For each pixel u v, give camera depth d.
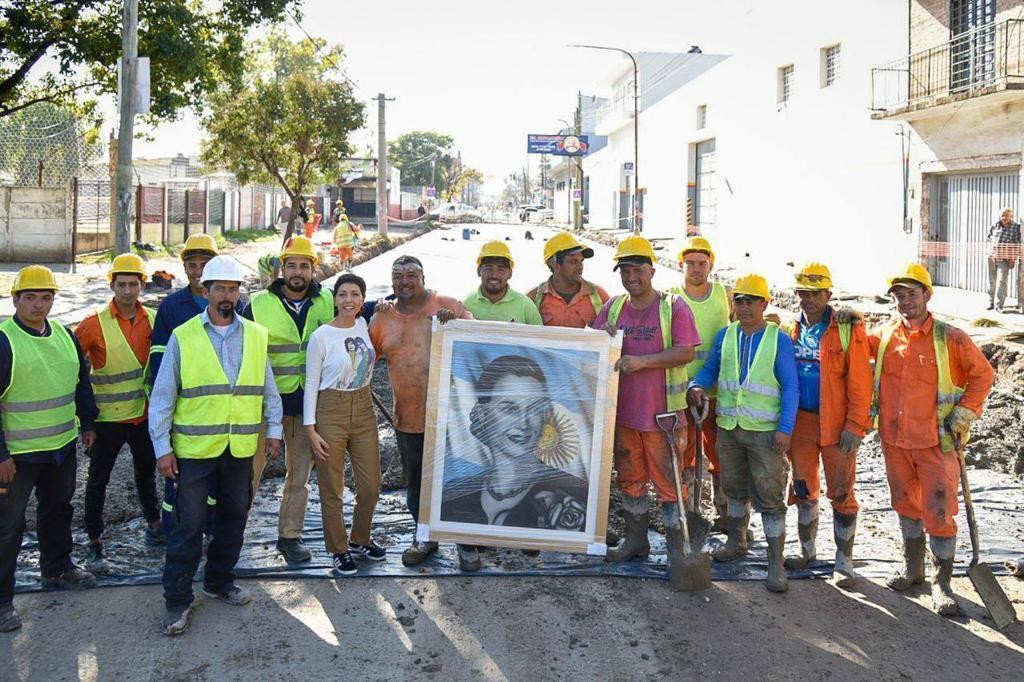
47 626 4.73
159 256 26.05
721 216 31.70
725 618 4.89
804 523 5.52
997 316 14.38
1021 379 9.14
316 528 6.28
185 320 5.38
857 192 22.06
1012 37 16.45
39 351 4.82
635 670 4.35
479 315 5.76
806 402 5.35
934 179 19.31
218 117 24.89
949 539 5.02
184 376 4.76
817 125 24.03
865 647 4.59
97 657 4.42
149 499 5.86
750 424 5.24
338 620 4.81
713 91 32.91
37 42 16.61
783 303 17.73
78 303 15.47
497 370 5.46
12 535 4.69
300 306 5.67
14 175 28.56
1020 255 15.31
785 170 26.03
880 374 5.29
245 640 4.60
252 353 4.91
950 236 18.89
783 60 25.95
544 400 5.45
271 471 7.48
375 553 5.67
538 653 4.50
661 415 5.34
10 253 23.27
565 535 5.43
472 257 30.94
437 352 5.44
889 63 20.38
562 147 61.47
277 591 5.16
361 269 25.56
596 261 29.20
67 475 5.04
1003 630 4.78
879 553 5.81
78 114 19.84
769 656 4.49
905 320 5.22
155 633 4.66
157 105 17.52
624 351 5.49
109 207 27.19
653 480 5.51
